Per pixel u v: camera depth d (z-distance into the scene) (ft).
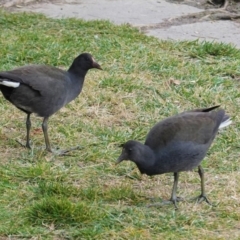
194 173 38.27
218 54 53.57
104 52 52.65
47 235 32.19
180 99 46.50
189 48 54.13
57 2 65.36
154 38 55.98
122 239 31.91
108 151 40.24
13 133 42.37
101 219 33.27
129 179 37.70
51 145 41.16
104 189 36.29
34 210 33.45
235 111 45.19
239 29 60.29
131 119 44.04
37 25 58.08
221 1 66.08
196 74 49.57
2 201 34.91
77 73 41.22
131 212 33.96
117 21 60.49
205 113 35.37
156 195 35.96
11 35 55.26
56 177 37.29
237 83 49.57
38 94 39.11
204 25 60.70
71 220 33.12
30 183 37.01
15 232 32.35
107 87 47.65
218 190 36.37
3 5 63.72
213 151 40.47
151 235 32.22
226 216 33.99
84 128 42.86
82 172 38.09
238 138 41.93
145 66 50.62
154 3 65.51
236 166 38.99
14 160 39.29
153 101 46.14
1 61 50.49
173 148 33.78
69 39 55.06
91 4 64.95
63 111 44.75
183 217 33.63
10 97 39.17
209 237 32.01
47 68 40.11
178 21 61.31
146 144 34.45
